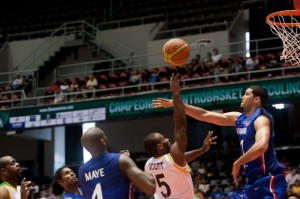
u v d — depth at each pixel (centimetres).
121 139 2395
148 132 2333
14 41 2702
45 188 2094
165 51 529
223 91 1777
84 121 1969
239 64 1906
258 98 516
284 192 495
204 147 544
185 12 2616
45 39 2653
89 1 2888
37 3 2962
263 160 497
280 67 1844
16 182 652
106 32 2589
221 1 2617
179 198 499
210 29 2439
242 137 511
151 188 407
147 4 2739
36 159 2509
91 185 426
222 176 1823
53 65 2556
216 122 557
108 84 2105
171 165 494
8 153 2562
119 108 1919
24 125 2059
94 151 431
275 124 2197
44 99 2206
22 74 2609
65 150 2512
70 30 2742
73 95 2106
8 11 2998
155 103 560
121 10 2745
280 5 2203
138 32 2525
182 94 1834
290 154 1930
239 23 2411
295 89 1681
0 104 2247
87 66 2519
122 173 419
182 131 480
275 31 658
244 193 523
